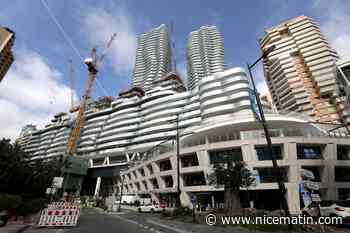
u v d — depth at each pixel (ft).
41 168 97.40
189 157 149.89
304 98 320.70
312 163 116.88
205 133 153.28
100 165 351.25
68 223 50.08
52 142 490.90
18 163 70.08
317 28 367.04
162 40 523.29
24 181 76.23
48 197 113.60
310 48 346.54
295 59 358.64
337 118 283.79
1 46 120.16
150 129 309.83
